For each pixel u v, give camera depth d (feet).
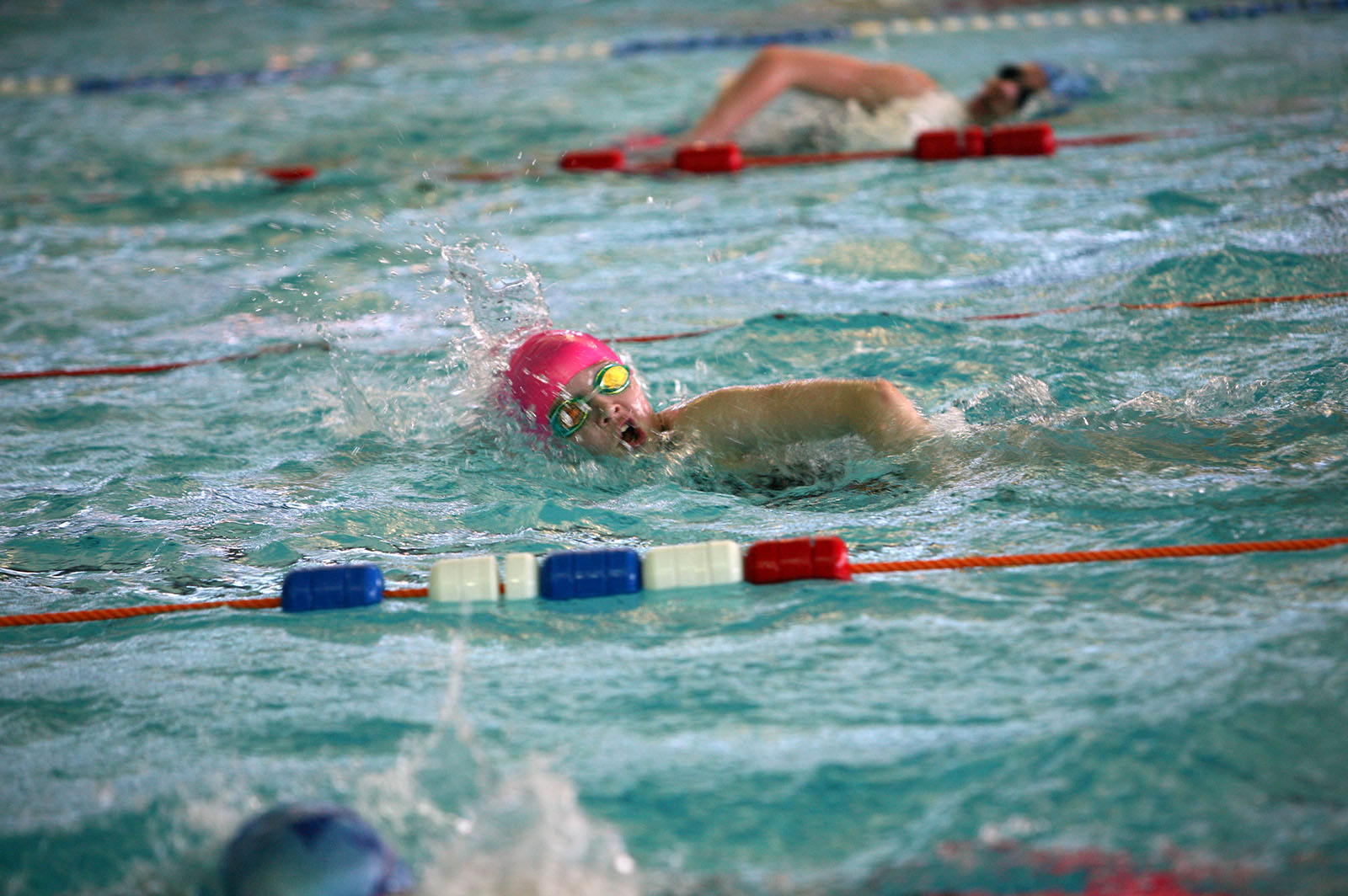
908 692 22.58
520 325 41.63
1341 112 80.33
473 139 93.15
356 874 16.80
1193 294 48.67
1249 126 79.15
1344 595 24.68
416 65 130.62
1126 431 35.53
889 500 33.27
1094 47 116.06
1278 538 27.89
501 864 17.97
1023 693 22.03
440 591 29.43
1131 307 48.06
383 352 50.39
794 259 59.82
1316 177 64.23
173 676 25.79
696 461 36.78
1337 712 20.16
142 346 53.57
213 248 68.64
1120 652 23.29
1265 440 33.96
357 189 79.61
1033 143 77.41
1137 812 18.19
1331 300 46.32
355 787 20.53
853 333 47.96
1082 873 16.98
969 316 49.19
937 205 67.41
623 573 29.12
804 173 78.07
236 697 24.57
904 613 26.32
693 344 48.21
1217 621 24.14
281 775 21.16
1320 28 114.93
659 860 18.04
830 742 20.99
